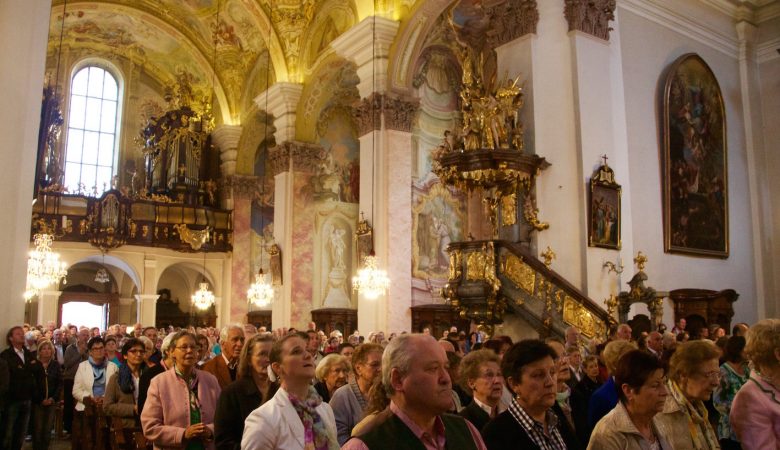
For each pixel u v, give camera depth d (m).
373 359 4.38
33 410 8.64
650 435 3.14
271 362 3.50
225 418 4.10
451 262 11.06
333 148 21.08
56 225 21.67
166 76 26.28
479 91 11.29
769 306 16.28
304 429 3.37
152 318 23.22
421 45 16.34
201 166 25.30
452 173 10.95
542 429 2.97
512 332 11.12
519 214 11.10
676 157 14.68
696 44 16.06
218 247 24.36
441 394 2.24
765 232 16.59
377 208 15.79
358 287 15.97
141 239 23.16
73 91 25.11
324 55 18.75
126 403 6.40
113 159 25.47
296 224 19.81
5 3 7.07
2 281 6.87
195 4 21.59
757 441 3.30
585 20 11.62
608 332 9.42
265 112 22.92
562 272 10.87
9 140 6.94
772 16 17.16
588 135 11.23
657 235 14.00
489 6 12.34
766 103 17.11
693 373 3.46
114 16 22.72
